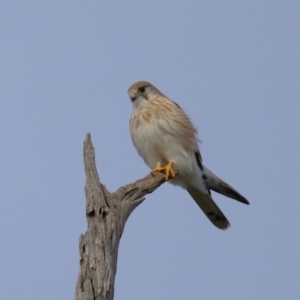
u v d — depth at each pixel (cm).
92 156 1133
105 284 1034
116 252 1088
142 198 1190
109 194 1128
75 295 1032
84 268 1047
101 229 1079
